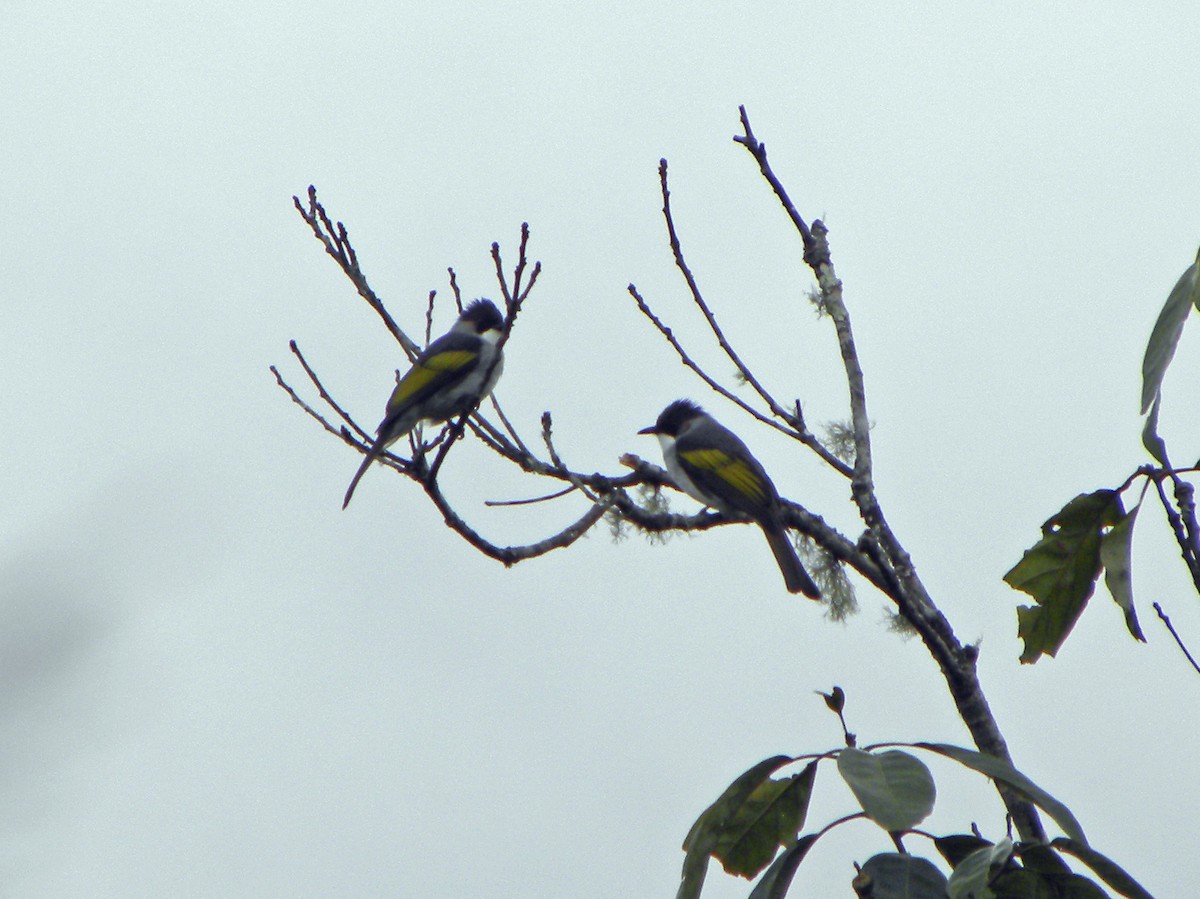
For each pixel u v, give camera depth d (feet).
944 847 19.84
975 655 25.36
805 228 33.09
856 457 29.01
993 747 24.21
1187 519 23.72
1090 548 25.53
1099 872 18.54
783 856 19.72
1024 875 19.10
